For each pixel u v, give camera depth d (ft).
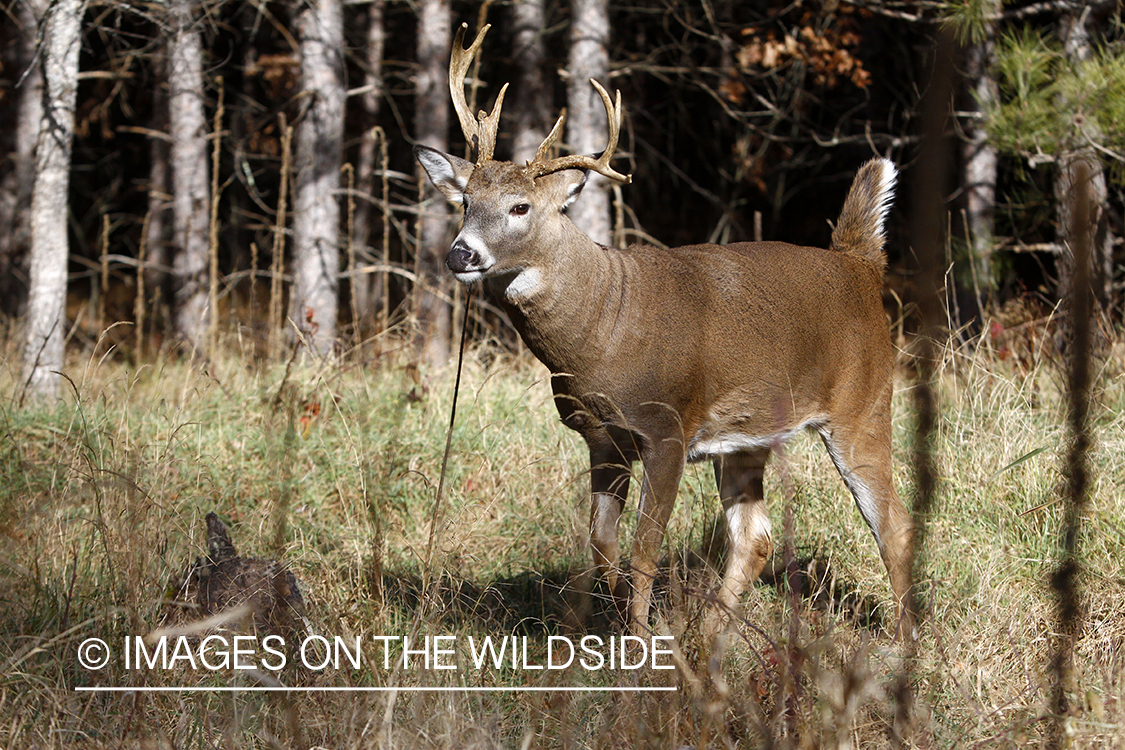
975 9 45.88
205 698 23.59
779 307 29.22
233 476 37.11
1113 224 58.13
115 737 21.71
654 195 102.63
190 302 71.61
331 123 62.59
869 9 62.03
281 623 24.27
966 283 48.96
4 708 22.57
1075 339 17.62
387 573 30.78
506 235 27.02
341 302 93.76
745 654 24.56
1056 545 29.86
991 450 34.27
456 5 92.22
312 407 39.86
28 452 38.04
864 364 30.73
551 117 81.41
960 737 21.39
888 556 29.43
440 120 70.54
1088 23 53.78
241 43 101.24
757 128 81.05
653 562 27.32
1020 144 44.16
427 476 36.70
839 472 30.68
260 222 110.83
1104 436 34.58
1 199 87.86
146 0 61.87
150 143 111.86
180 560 28.78
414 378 43.32
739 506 30.94
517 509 35.55
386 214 66.08
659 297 27.96
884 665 24.43
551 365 28.37
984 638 25.72
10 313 81.20
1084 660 24.93
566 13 81.41
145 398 44.24
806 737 19.33
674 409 27.55
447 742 20.40
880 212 32.22
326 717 21.91
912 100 80.38
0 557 26.04
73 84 51.26
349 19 92.94
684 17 88.84
